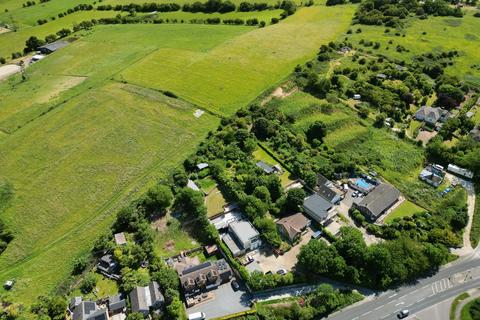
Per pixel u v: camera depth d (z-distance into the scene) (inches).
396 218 4692.4
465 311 3801.7
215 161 5526.6
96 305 3885.3
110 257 4279.0
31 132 6274.6
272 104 6786.4
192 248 4507.9
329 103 6830.7
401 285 4094.5
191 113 6584.6
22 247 4485.7
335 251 4114.2
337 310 3895.2
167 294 3865.7
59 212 4886.8
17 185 5290.4
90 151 5816.9
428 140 6058.1
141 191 5098.4
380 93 6978.4
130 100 6958.7
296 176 5388.8
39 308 3769.7
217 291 4079.7
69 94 7258.9
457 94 6786.4
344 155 5644.7
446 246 4419.3
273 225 4520.2
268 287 4005.9
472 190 5187.0
